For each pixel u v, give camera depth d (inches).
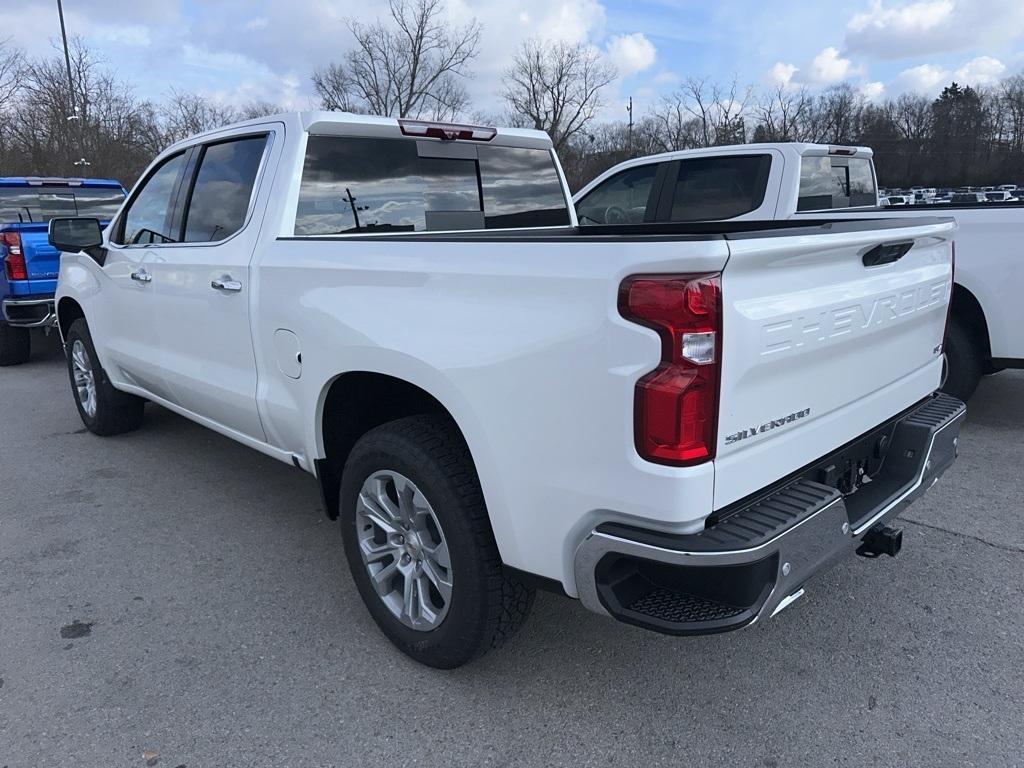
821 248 84.3
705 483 76.9
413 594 109.0
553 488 85.4
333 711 102.1
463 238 94.1
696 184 253.8
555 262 82.6
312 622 123.6
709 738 96.1
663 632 80.2
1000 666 108.7
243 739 97.0
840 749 93.7
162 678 109.1
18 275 300.4
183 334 153.3
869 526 98.1
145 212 171.2
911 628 118.6
